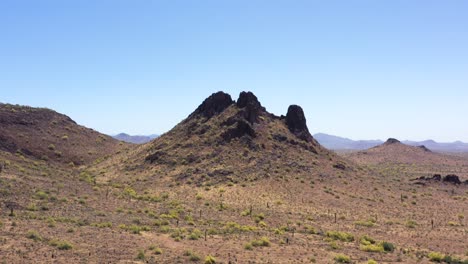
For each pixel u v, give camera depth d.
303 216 61.22
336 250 41.44
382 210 69.12
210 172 84.69
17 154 98.56
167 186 80.75
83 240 38.19
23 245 34.12
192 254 35.47
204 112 110.44
